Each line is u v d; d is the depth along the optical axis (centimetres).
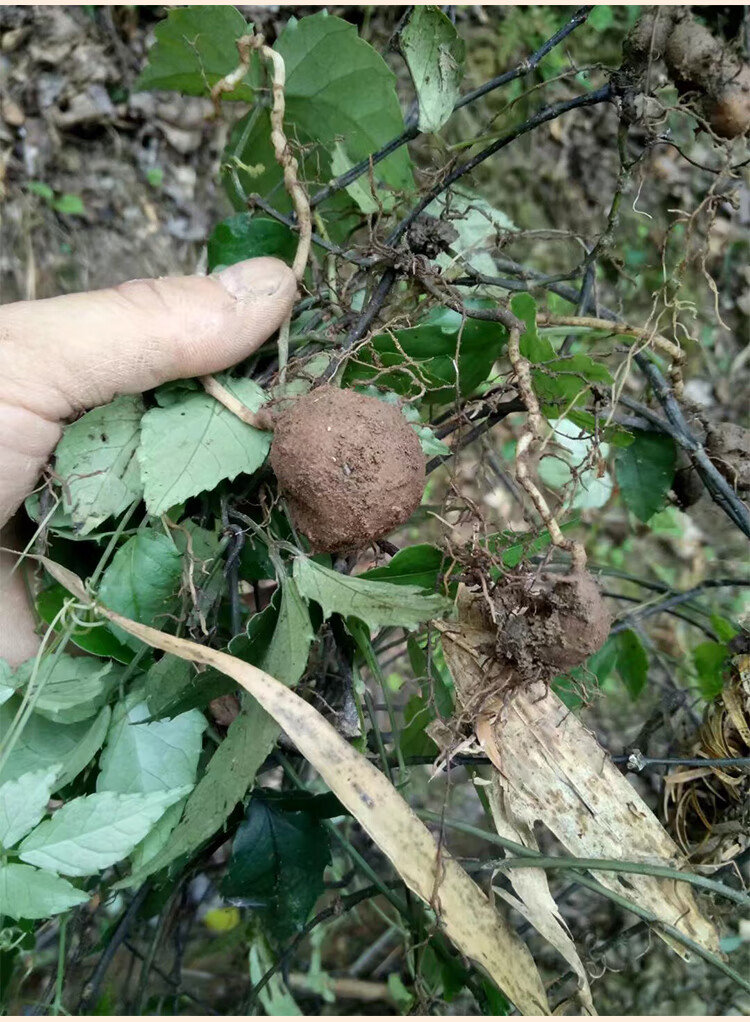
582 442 27
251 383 21
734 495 23
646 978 39
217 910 38
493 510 45
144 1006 28
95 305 20
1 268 46
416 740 24
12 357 20
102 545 22
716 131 20
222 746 18
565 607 17
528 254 52
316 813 22
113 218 49
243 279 21
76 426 21
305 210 21
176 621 20
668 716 27
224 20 22
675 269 21
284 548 19
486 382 23
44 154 48
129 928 24
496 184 52
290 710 16
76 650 23
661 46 20
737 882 26
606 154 54
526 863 19
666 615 51
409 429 18
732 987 39
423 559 19
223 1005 35
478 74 51
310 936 36
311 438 17
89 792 22
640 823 19
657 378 23
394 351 21
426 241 21
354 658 22
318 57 22
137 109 50
